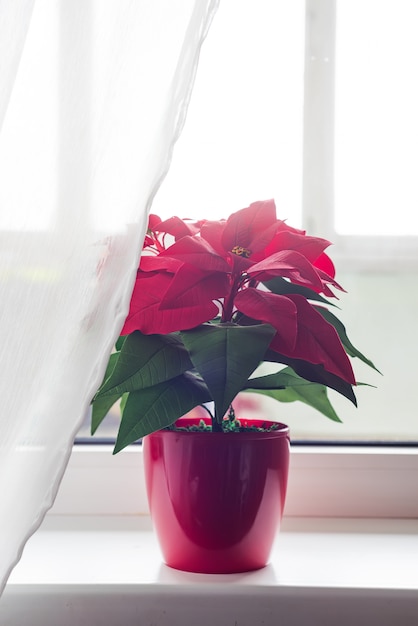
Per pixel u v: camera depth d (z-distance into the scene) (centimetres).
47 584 91
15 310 83
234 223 90
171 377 88
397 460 114
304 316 88
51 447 82
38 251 83
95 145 84
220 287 88
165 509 94
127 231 83
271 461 93
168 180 121
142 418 89
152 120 84
